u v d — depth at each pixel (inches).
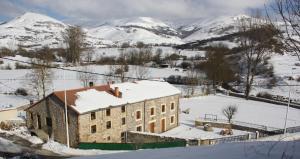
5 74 3609.7
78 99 1560.0
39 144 1483.8
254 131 1793.8
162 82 2064.5
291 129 1747.0
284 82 3324.3
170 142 1421.0
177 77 3462.1
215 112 2325.3
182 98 2817.4
